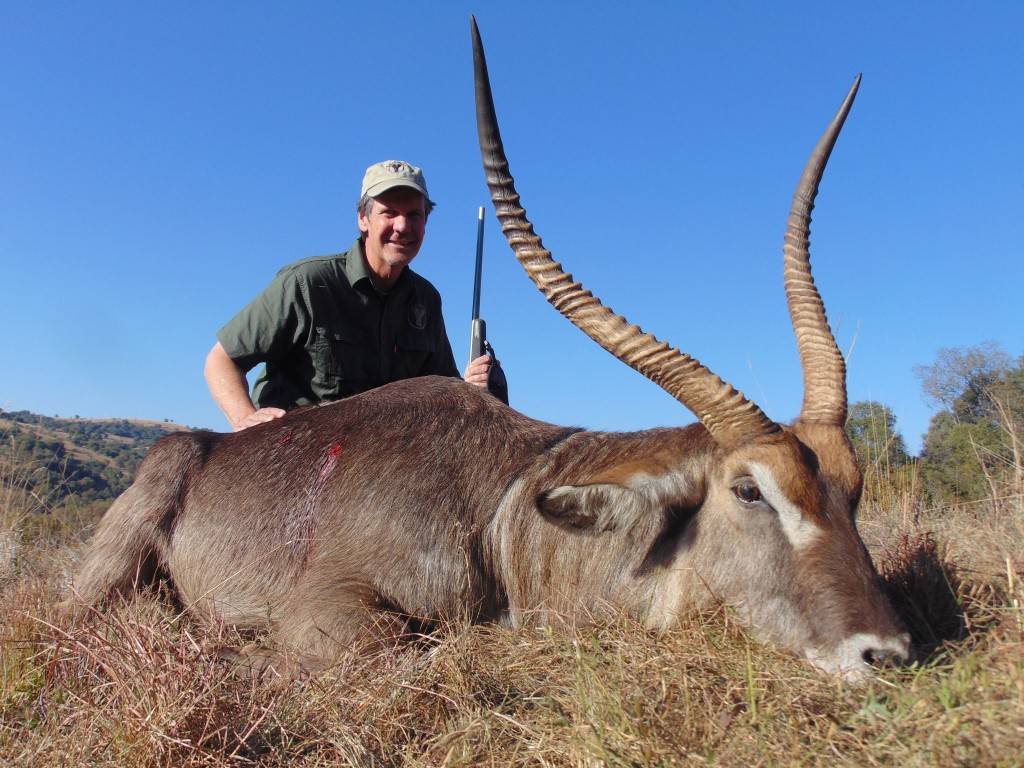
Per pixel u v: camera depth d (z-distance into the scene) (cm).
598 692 108
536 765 98
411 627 149
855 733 94
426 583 150
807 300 147
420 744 107
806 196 150
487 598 156
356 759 100
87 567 169
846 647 118
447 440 164
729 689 106
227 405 203
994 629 121
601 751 92
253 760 103
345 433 168
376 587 150
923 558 148
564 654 126
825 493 130
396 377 227
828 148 150
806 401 143
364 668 125
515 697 116
